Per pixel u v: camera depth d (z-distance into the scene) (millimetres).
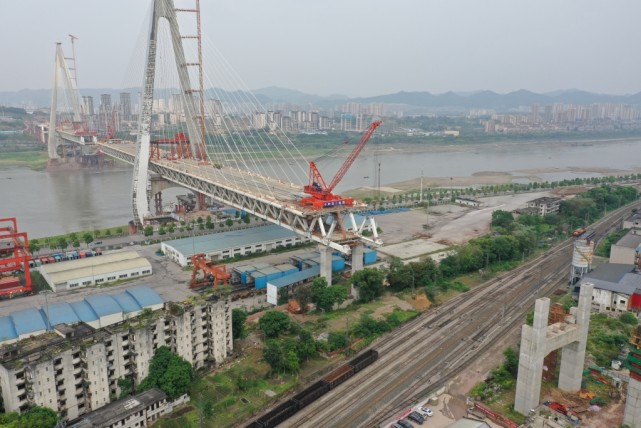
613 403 91750
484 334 120188
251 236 190500
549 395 94188
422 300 140375
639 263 146375
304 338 106875
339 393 95250
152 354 94938
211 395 93625
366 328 119688
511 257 178000
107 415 81000
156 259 175500
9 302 136875
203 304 102562
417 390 96438
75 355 85562
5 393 81750
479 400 93062
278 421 85562
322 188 166000
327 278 149500
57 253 178875
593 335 116500
